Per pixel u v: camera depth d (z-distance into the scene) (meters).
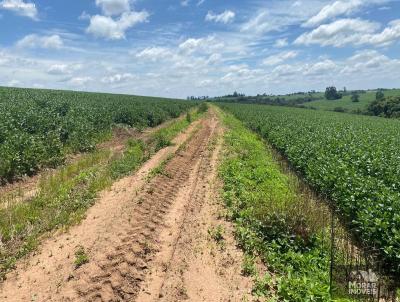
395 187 13.63
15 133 18.72
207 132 34.31
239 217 11.78
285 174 18.56
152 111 40.84
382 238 9.43
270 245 9.74
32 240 9.53
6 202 12.47
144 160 19.39
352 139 25.42
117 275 8.12
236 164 18.11
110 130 27.97
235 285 8.22
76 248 9.27
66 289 7.57
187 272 8.66
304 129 31.45
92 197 13.00
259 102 139.88
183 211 12.59
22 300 7.23
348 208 11.77
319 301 7.36
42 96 41.75
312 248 9.66
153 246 9.77
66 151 20.03
